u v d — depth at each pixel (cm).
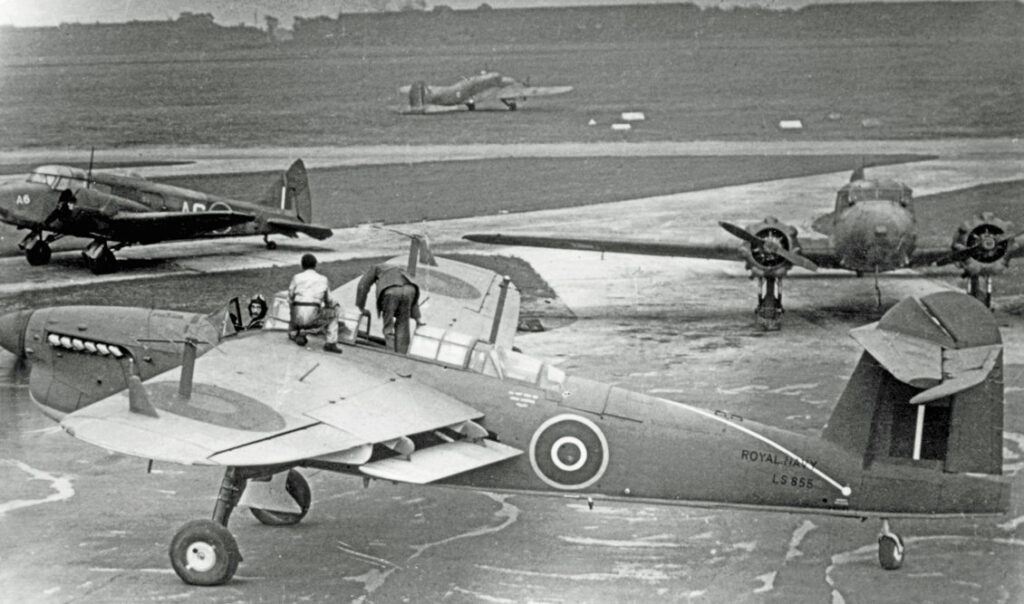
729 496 988
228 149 2391
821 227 2111
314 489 1223
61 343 1097
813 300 1975
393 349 1071
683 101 2419
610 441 998
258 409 945
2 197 2020
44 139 2339
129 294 1886
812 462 966
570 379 1020
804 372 1562
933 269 2161
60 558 1007
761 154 2395
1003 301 1948
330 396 979
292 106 2416
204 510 1141
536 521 1116
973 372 890
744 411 1396
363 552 1030
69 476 1246
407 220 2284
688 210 2281
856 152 2366
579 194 2370
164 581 954
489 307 1331
